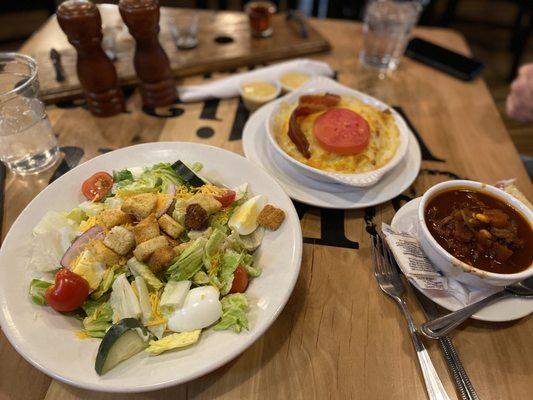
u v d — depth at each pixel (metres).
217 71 0.67
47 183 0.47
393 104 0.62
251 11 0.71
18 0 1.26
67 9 0.47
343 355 0.34
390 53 0.72
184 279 0.35
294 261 0.35
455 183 0.39
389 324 0.36
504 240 0.35
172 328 0.32
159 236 0.36
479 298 0.35
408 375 0.33
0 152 0.46
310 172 0.43
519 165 0.53
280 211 0.39
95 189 0.41
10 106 0.46
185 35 0.72
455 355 0.33
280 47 0.71
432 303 0.37
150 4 0.50
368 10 0.73
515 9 1.72
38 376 0.32
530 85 0.70
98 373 0.28
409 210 0.42
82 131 0.54
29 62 0.47
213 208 0.39
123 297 0.33
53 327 0.31
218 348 0.30
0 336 0.34
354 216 0.45
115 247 0.35
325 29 0.80
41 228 0.36
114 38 0.69
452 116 0.61
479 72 0.69
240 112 0.59
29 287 0.33
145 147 0.45
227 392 0.31
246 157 0.48
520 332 0.36
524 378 0.33
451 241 0.36
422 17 1.27
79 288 0.32
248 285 0.36
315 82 0.55
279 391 0.32
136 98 0.61
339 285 0.39
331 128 0.47
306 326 0.35
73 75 0.61
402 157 0.46
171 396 0.31
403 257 0.36
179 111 0.59
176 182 0.42
